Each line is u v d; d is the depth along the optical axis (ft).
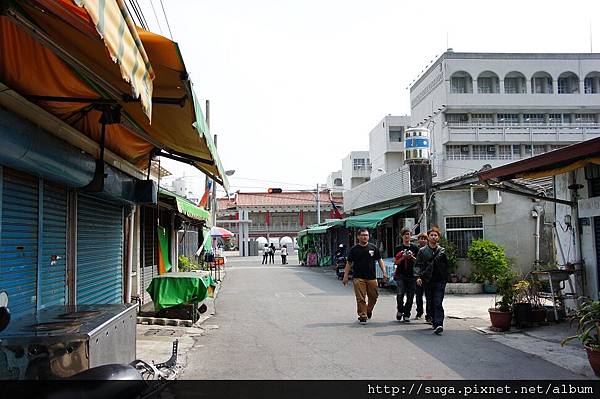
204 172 32.09
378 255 35.09
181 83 16.58
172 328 32.24
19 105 16.94
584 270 33.30
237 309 42.29
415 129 60.44
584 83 131.54
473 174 49.90
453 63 128.26
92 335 12.77
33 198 20.31
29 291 19.80
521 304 31.09
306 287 61.62
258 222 184.14
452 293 51.52
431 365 22.44
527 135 126.93
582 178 33.65
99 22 8.66
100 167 22.39
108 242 30.91
